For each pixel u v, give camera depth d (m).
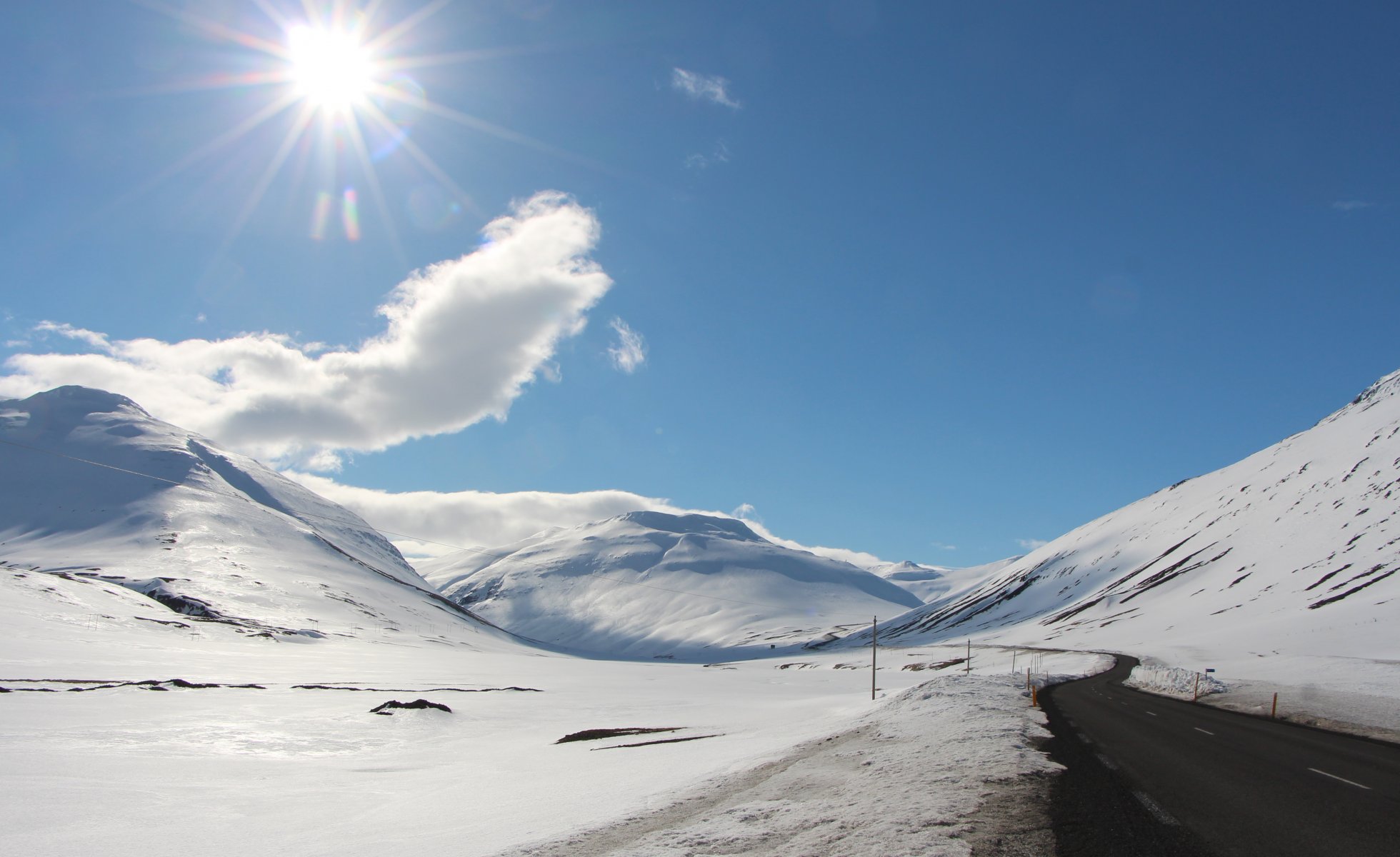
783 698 69.50
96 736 34.53
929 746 19.09
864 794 13.41
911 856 9.08
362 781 25.88
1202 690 40.38
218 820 19.08
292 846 15.53
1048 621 176.00
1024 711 28.14
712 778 17.75
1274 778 14.94
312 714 45.12
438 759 31.36
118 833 17.53
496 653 171.38
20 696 45.94
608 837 12.17
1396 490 146.62
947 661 118.19
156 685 55.62
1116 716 28.14
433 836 14.88
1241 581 141.62
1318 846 9.95
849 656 170.12
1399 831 10.84
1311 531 150.75
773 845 10.27
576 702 61.41
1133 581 180.38
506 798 19.02
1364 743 21.31
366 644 137.50
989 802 12.02
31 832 17.73
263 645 115.00
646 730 38.75
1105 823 10.79
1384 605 89.56
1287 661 57.81
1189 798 12.70
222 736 36.47
